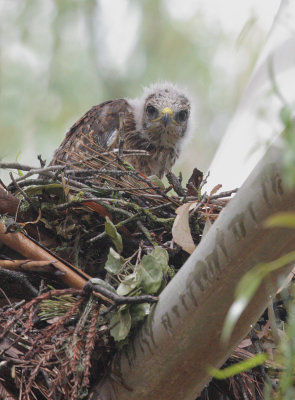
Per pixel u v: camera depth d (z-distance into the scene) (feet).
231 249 13.29
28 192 18.69
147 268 15.38
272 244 12.96
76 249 18.67
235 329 14.03
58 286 17.22
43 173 18.63
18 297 17.39
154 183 20.61
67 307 16.25
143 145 29.91
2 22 41.04
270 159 12.57
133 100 31.40
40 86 40.04
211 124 42.04
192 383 14.82
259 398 17.02
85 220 18.81
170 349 14.38
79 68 41.27
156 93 30.78
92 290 14.88
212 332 14.02
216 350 14.30
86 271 18.85
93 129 28.45
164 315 14.33
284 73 16.61
